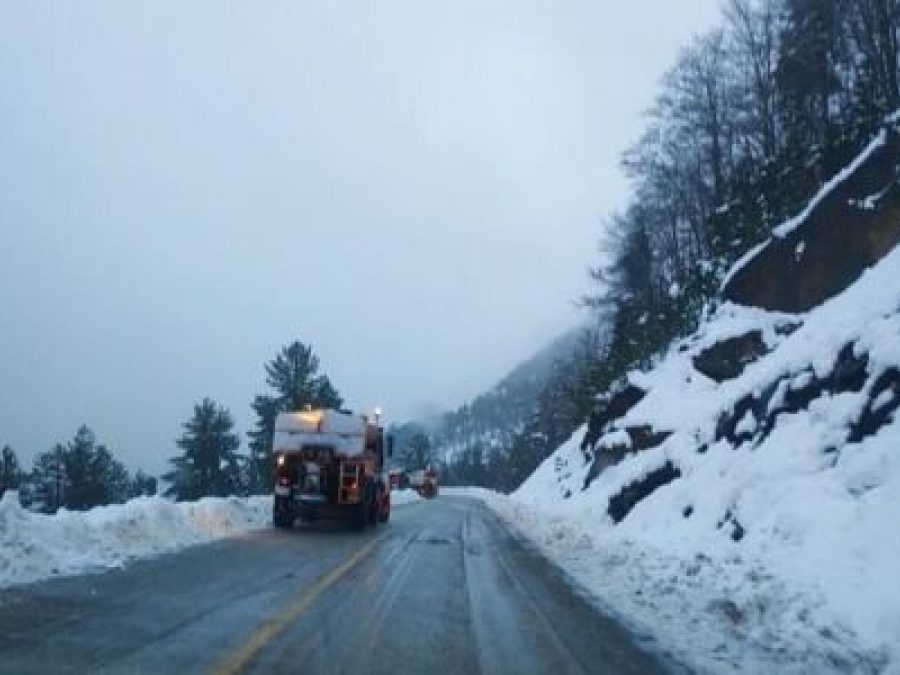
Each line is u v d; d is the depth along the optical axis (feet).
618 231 241.35
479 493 304.71
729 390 84.74
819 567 39.29
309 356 236.84
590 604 42.60
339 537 76.33
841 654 29.94
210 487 236.22
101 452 219.20
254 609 36.94
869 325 58.39
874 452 46.42
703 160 207.62
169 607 36.40
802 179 132.98
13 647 28.25
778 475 54.90
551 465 210.38
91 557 49.55
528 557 64.18
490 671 28.37
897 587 34.09
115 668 26.22
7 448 208.95
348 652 29.89
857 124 123.13
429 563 57.77
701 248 203.72
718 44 202.28
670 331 168.96
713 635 34.86
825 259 96.27
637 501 86.69
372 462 91.09
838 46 161.58
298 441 85.87
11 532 44.96
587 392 222.07
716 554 50.88
